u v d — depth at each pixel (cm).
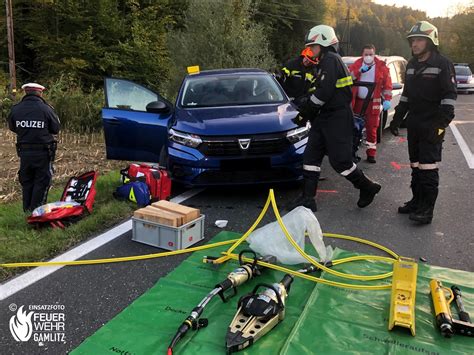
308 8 3875
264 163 538
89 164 753
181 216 410
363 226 482
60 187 620
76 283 353
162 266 381
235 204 550
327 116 485
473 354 263
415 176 505
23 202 510
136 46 2192
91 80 2123
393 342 273
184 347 267
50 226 454
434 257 407
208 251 401
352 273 363
